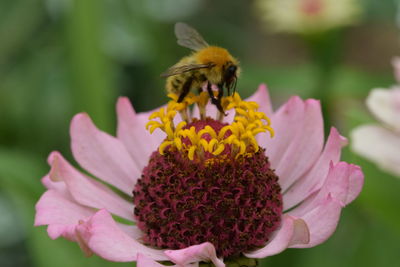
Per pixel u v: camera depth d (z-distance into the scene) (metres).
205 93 0.27
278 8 0.41
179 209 0.26
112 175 0.28
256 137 0.28
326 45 0.39
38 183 0.31
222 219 0.26
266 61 0.62
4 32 0.38
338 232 0.33
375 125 0.30
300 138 0.27
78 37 0.33
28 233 0.30
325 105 0.38
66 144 0.37
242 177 0.26
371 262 0.31
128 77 0.43
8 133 0.36
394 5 0.47
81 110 0.33
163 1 0.45
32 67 0.39
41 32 0.41
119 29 0.41
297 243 0.25
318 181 0.26
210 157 0.26
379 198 0.30
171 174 0.26
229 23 0.52
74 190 0.26
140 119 0.29
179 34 0.29
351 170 0.26
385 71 0.64
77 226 0.25
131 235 0.27
